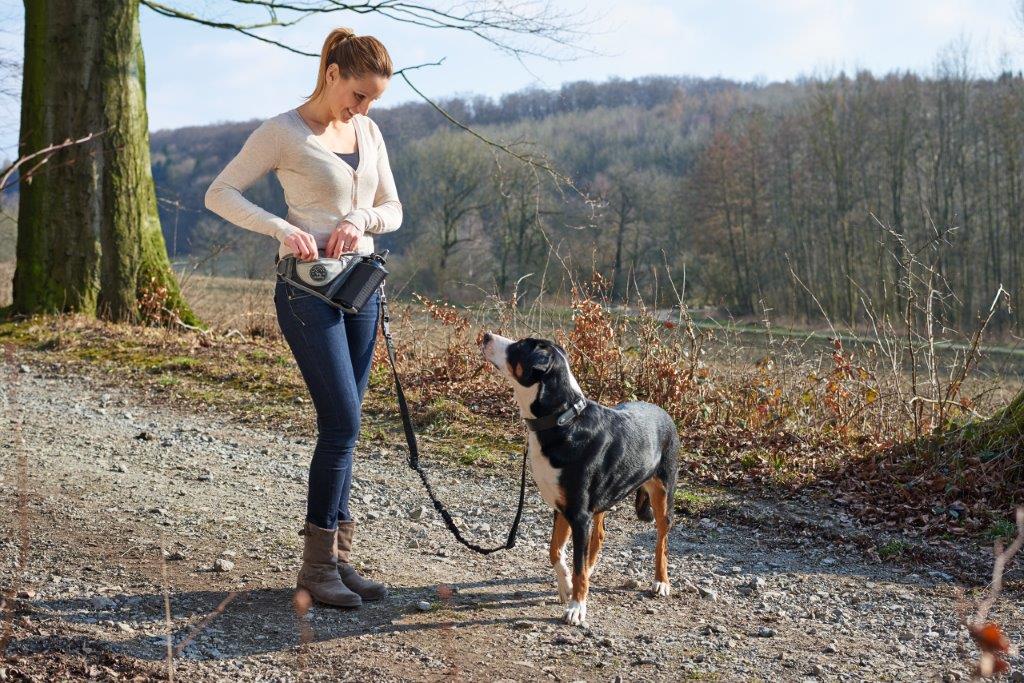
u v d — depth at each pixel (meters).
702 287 41.31
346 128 4.12
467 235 34.44
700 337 9.16
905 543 5.58
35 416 7.89
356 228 3.96
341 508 4.28
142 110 12.95
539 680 3.53
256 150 3.91
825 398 8.09
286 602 4.15
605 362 8.77
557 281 10.12
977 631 1.51
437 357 9.58
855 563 5.38
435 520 5.84
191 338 11.69
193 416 8.37
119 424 7.85
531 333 9.27
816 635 4.25
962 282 35.03
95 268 12.62
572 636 4.04
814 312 39.03
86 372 9.96
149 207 13.03
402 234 36.59
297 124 3.95
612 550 5.46
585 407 4.28
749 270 40.91
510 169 15.60
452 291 28.41
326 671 3.45
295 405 8.77
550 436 4.18
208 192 3.90
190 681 3.23
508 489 6.60
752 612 4.54
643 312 9.00
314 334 3.93
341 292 3.94
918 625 4.41
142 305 12.74
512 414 8.35
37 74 12.46
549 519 5.98
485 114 42.28
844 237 38.44
